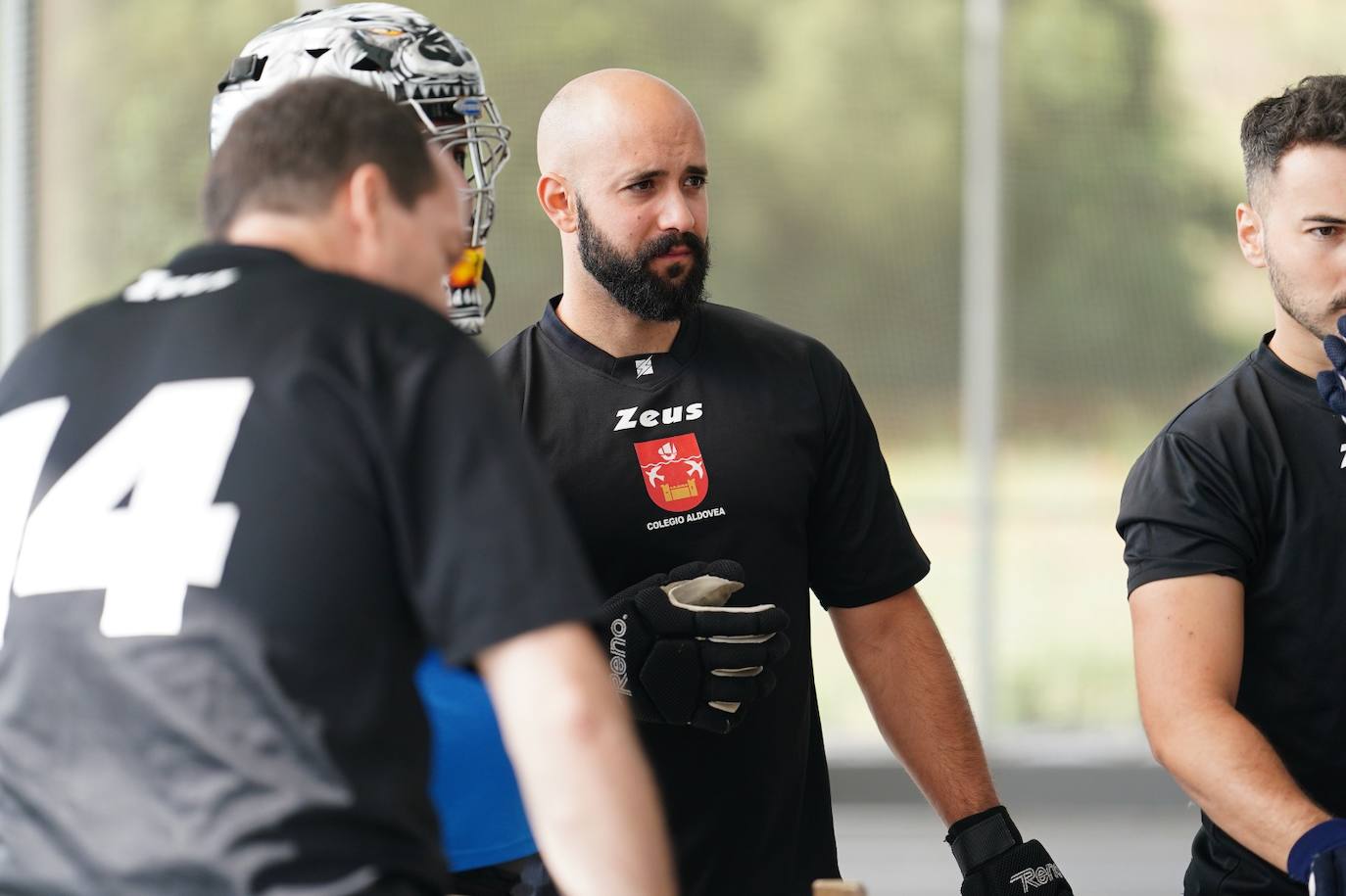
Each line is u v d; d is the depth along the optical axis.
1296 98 5.10
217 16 14.83
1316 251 5.02
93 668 3.09
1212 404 5.34
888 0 15.62
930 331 15.68
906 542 5.85
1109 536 15.62
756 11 15.59
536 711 3.02
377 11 4.86
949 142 15.68
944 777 5.66
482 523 3.08
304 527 3.06
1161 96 15.78
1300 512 5.10
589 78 5.48
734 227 15.73
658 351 5.62
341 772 3.00
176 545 3.09
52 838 3.09
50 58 14.58
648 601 5.12
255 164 3.43
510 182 14.99
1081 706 15.23
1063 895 5.37
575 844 2.98
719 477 5.51
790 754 5.50
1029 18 15.76
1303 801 4.63
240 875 2.92
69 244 14.60
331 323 3.20
